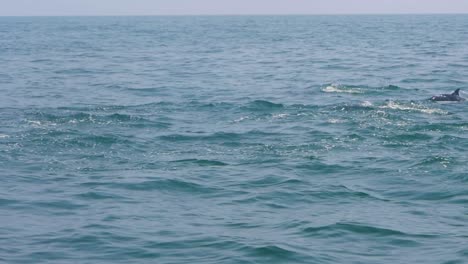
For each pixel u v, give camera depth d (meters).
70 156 25.08
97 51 82.81
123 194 20.05
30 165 23.64
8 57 72.62
